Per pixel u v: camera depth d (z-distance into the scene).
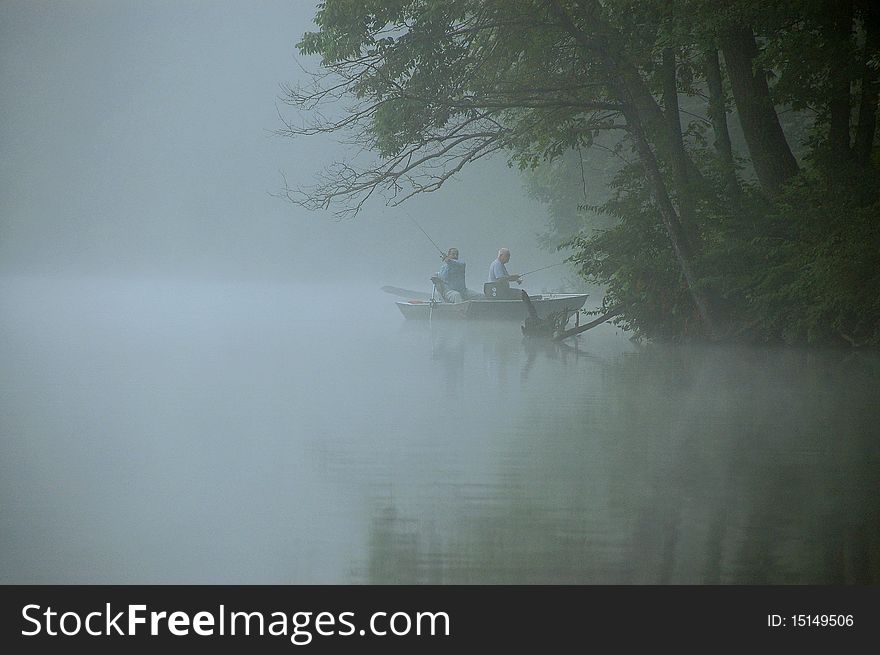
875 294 48.34
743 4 51.09
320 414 30.77
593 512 18.05
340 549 15.78
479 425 28.38
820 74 53.50
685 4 52.94
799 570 14.84
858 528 16.92
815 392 35.84
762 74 56.94
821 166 53.84
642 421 29.00
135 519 17.61
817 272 49.09
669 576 14.61
